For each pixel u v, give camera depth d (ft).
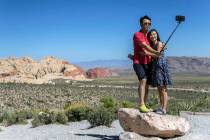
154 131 38.60
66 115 71.77
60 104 304.50
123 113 40.93
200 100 80.64
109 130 54.80
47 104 300.20
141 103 39.63
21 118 77.82
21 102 290.35
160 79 39.09
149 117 38.83
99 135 49.21
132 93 457.68
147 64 39.40
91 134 50.60
